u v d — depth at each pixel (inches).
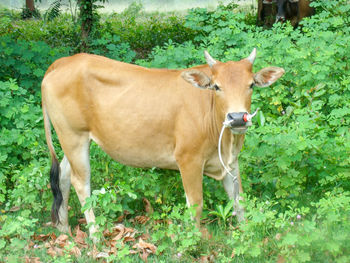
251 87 151.3
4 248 159.5
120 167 191.8
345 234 137.7
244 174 185.6
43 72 253.4
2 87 216.5
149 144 166.9
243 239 145.7
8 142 204.4
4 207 196.9
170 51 245.6
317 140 187.6
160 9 820.0
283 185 181.0
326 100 230.5
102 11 816.9
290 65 235.1
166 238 162.7
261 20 440.1
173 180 189.2
